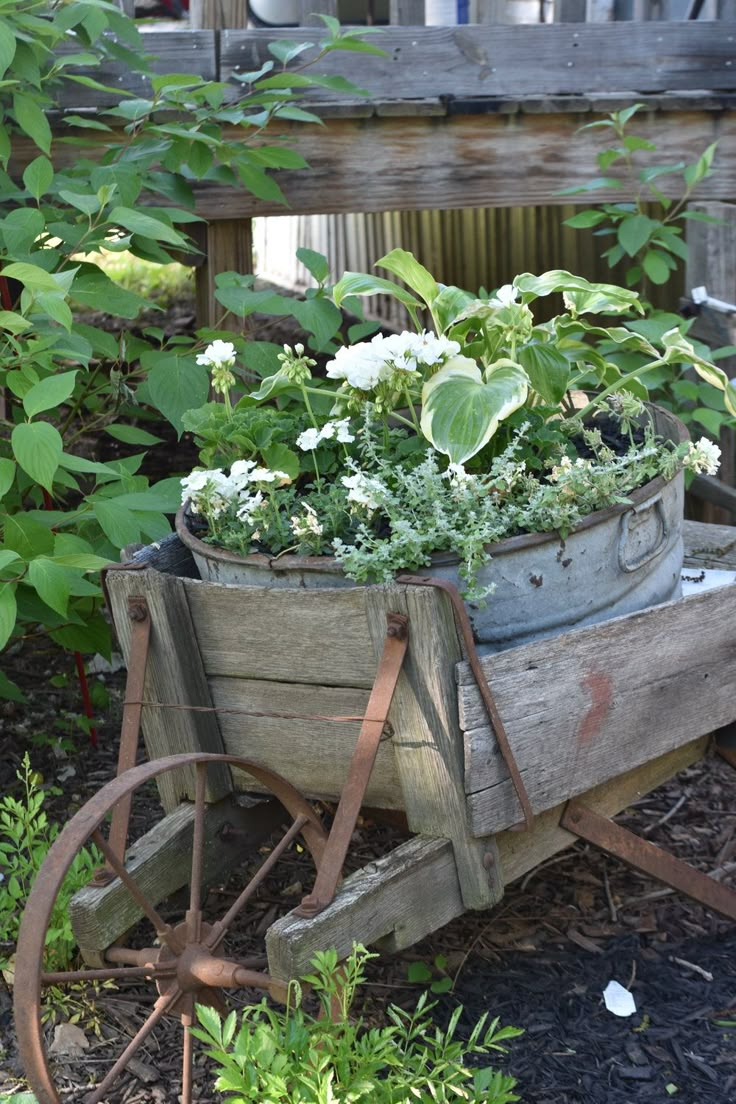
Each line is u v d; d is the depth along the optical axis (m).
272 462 2.50
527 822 2.13
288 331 7.39
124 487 3.00
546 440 2.48
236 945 2.59
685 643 2.39
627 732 2.32
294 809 2.31
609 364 2.99
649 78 4.57
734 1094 2.16
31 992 1.85
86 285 3.01
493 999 2.42
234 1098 1.77
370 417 2.48
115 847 2.20
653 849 2.41
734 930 2.65
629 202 4.65
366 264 7.99
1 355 2.77
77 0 3.20
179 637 2.26
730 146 4.67
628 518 2.32
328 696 2.18
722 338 4.11
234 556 2.26
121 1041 2.32
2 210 3.56
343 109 4.19
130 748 2.22
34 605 2.99
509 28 4.38
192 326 7.44
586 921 2.69
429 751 2.07
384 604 2.02
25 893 2.66
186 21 6.20
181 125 3.55
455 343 2.45
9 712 3.66
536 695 2.14
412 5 4.32
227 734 2.35
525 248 6.28
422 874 2.11
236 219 4.25
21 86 3.33
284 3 5.84
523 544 2.17
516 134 4.43
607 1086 2.18
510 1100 2.09
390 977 2.50
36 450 2.41
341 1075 1.85
